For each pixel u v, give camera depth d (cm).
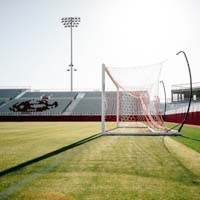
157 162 547
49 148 772
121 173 452
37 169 483
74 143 892
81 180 406
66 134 1293
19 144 879
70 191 350
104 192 346
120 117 3006
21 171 467
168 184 384
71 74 4350
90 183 389
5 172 460
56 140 1001
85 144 858
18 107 4084
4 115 3672
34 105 4116
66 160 572
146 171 465
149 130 1561
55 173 453
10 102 4225
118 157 608
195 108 2077
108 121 3534
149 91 1755
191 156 618
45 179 412
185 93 3306
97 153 668
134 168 490
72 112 3941
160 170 473
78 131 1516
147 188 365
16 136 1196
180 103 3177
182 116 2311
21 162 551
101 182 395
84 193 342
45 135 1241
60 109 4016
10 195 334
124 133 1193
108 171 467
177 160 568
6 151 715
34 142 938
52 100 4241
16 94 4541
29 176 431
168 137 1090
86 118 3581
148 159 581
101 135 1205
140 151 699
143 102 1905
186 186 373
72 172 459
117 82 1841
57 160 573
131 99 2970
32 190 354
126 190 355
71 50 4266
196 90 3120
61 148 768
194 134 1220
